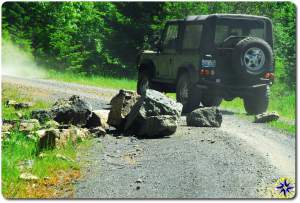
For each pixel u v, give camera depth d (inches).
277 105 786.8
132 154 413.4
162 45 689.0
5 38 1503.4
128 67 1710.1
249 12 1397.6
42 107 636.1
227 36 631.2
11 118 557.6
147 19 1715.1
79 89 855.1
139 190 323.3
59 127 472.1
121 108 509.4
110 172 364.2
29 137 436.8
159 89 707.4
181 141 454.9
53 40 1582.2
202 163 380.2
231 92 621.6
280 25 1336.1
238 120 584.7
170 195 313.1
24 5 1648.6
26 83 885.2
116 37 1726.1
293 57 1267.2
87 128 514.0
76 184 339.6
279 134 498.9
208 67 615.2
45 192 327.3
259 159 390.3
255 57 612.4
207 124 524.7
